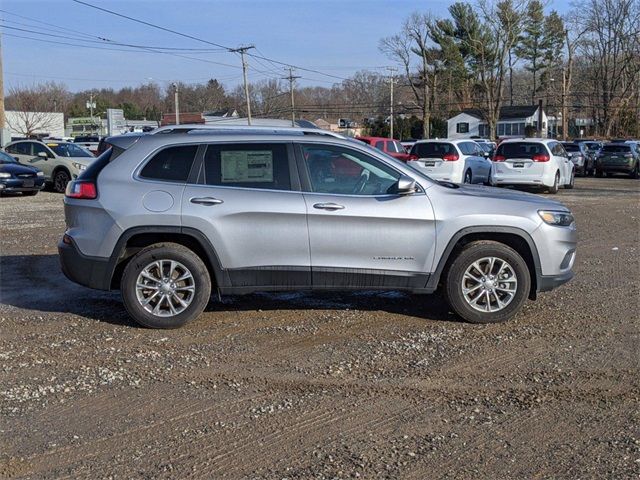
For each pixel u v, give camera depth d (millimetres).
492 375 5574
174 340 6527
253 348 6273
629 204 18844
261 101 82750
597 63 73125
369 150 7004
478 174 23547
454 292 6922
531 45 78000
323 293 8289
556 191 22531
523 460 4180
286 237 6777
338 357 6016
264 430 4609
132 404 5055
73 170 22609
